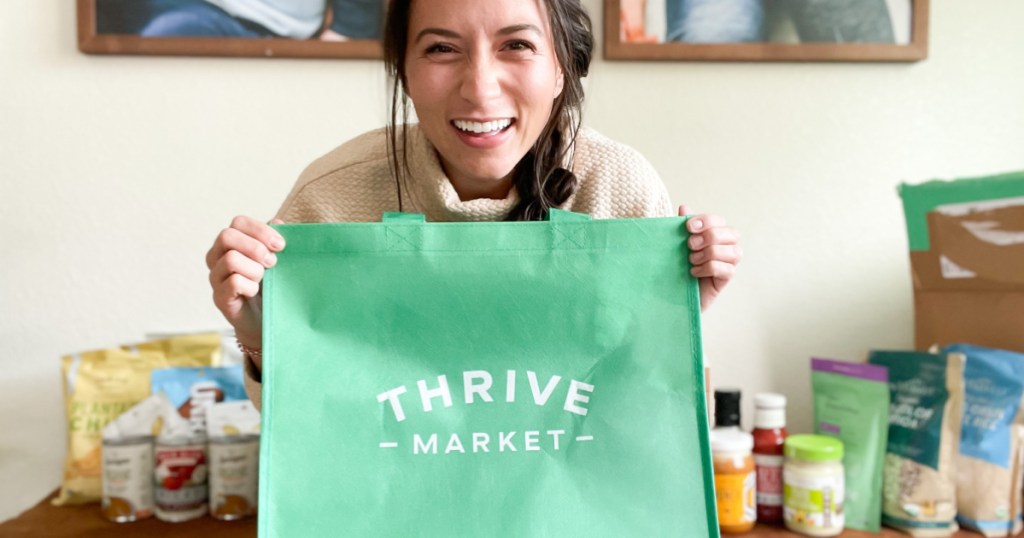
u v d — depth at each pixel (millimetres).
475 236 679
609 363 682
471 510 651
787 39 1261
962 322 1119
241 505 1112
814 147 1308
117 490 1103
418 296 673
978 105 1317
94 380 1170
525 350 677
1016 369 1015
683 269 694
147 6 1186
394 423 658
